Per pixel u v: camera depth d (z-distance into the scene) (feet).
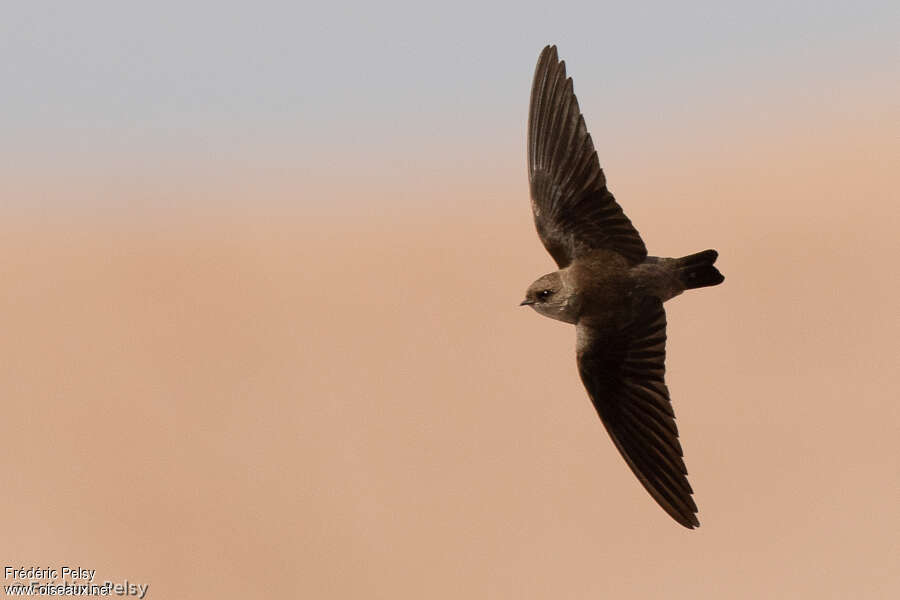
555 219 27.45
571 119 27.61
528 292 26.99
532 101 27.99
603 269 26.73
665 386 26.14
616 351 26.50
